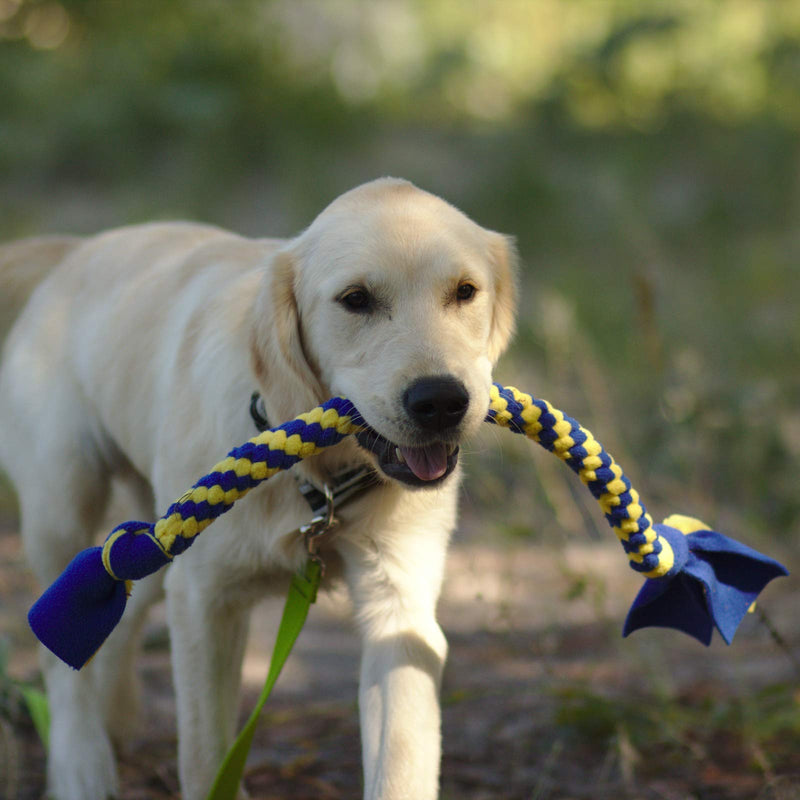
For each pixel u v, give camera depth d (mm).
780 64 20203
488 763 4734
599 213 14984
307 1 22312
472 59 22344
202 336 4215
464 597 6500
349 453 3883
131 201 14672
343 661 6043
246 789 4539
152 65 17906
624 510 3465
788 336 10609
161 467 4199
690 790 4359
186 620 4051
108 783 4613
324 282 3771
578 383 9148
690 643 6008
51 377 5117
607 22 22578
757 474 7480
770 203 15484
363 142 17969
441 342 3588
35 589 6328
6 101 16875
